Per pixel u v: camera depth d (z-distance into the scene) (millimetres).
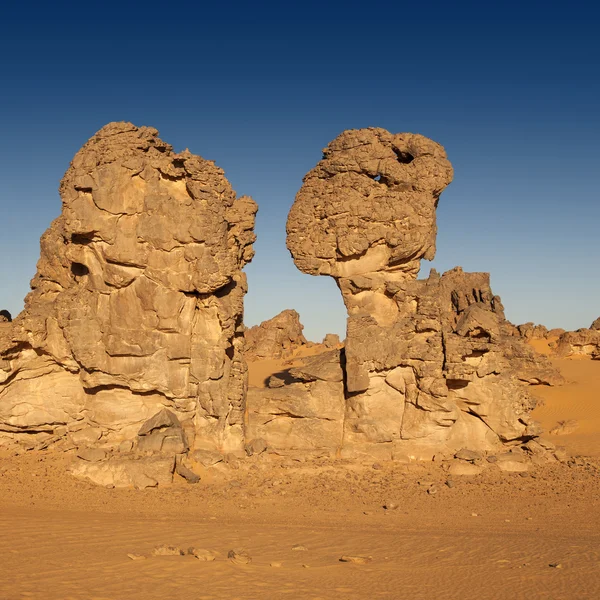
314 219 34281
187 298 31578
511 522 24078
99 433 31609
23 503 25031
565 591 14672
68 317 31562
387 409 33312
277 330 79500
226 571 15109
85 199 31078
